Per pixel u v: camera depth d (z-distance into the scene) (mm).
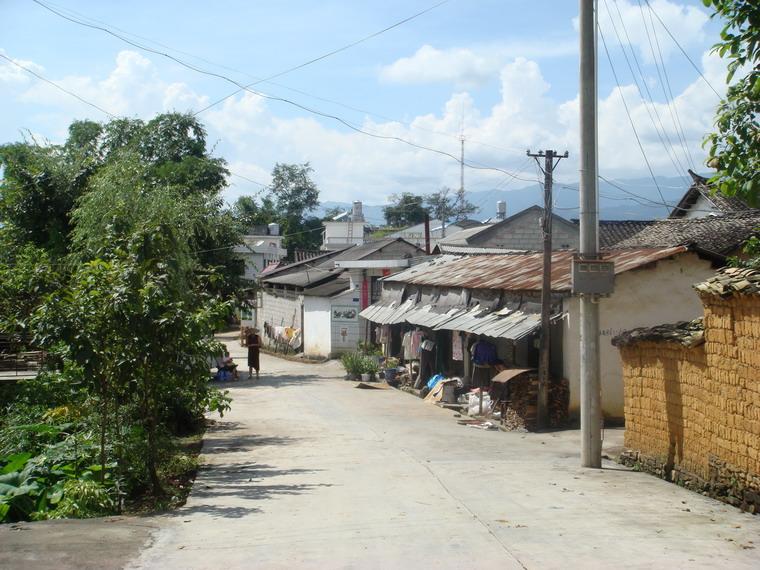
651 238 26844
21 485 9359
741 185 8641
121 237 10758
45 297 8977
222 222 30422
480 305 22016
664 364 10570
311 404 22594
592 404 11656
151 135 36844
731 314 8602
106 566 6195
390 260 34812
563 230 45625
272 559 6449
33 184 24797
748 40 8203
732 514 8086
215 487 10117
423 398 24375
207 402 12031
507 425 18266
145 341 9258
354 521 7879
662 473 10586
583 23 11547
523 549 6648
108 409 11969
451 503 8758
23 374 17453
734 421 8578
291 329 45000
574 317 17797
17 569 6031
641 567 6074
